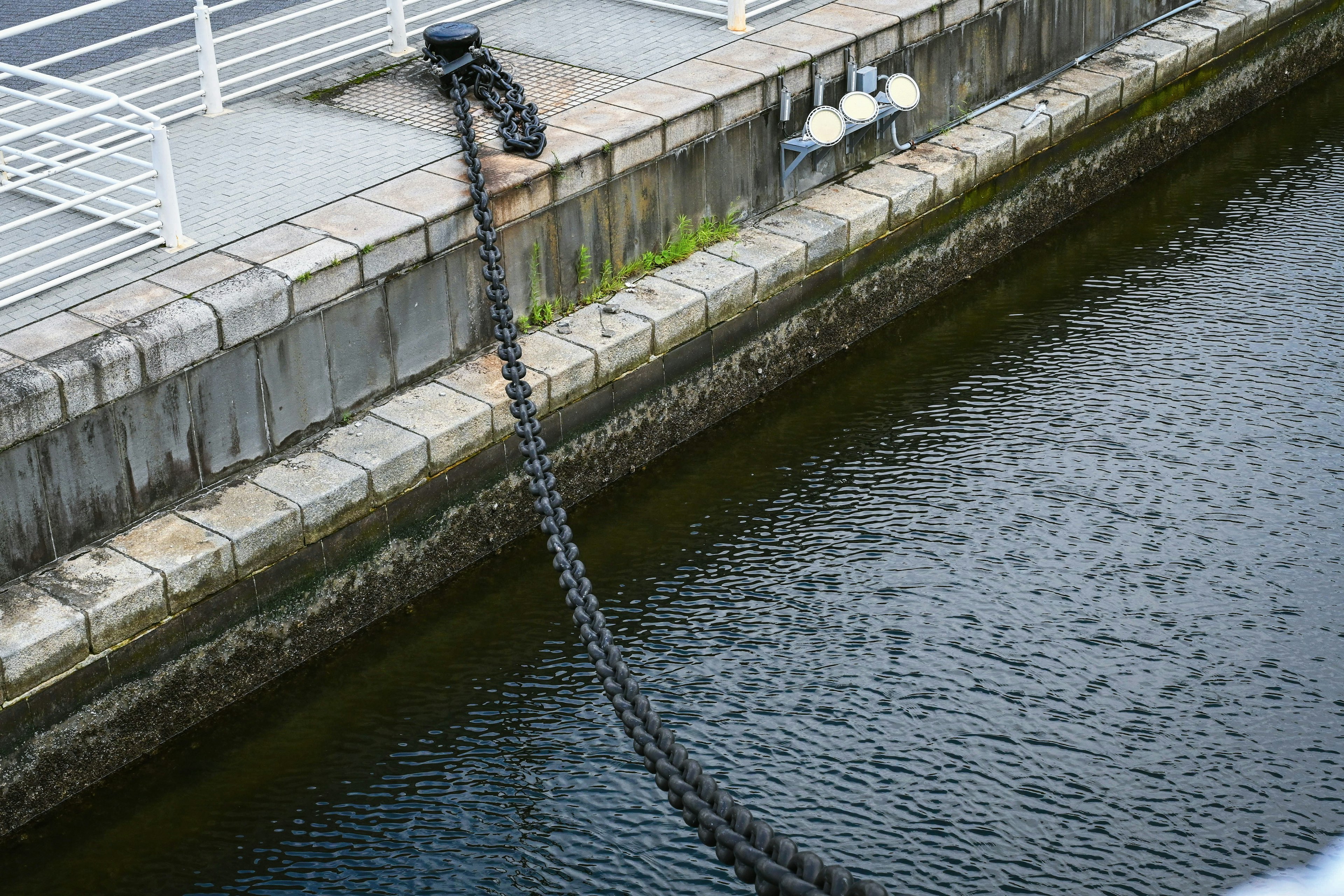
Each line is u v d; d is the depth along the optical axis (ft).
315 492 24.39
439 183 27.73
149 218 26.89
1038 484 28.89
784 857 13.42
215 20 39.73
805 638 25.09
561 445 28.40
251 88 32.01
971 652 24.54
